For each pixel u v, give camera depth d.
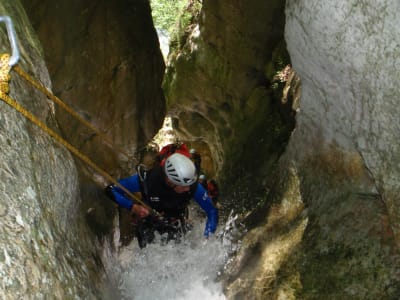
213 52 8.17
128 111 6.07
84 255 2.76
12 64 1.82
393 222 2.56
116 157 6.02
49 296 1.85
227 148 8.52
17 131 2.12
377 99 2.46
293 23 3.03
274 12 6.71
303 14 2.83
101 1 5.32
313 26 2.76
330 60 2.79
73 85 4.93
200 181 4.35
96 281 2.73
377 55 2.33
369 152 2.72
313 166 3.68
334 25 2.56
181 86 9.30
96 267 2.93
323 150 3.49
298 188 3.84
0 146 1.90
